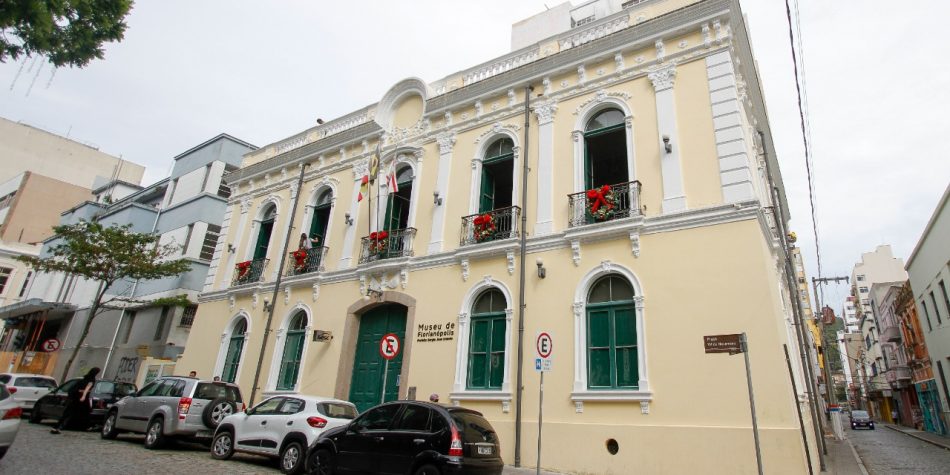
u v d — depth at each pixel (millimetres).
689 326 9469
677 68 11578
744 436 8375
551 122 12984
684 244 10039
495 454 7617
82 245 19391
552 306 11148
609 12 17547
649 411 9336
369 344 14305
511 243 12102
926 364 28156
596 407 9914
